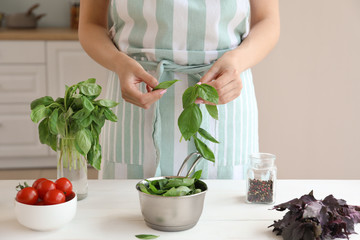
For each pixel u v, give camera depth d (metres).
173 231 0.96
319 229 0.90
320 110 2.32
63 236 0.94
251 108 1.35
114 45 1.32
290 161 2.39
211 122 1.29
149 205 0.95
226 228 0.98
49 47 3.46
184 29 1.26
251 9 1.39
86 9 1.38
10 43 3.42
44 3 4.04
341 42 2.24
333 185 1.25
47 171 3.62
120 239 0.93
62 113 1.07
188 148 1.30
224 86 1.13
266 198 1.11
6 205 1.09
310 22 2.24
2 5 4.01
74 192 1.00
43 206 0.93
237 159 1.33
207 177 1.32
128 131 1.31
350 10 2.20
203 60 1.28
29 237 0.93
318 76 2.29
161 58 1.27
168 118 1.29
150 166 1.31
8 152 3.58
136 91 1.14
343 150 2.35
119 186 1.22
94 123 1.09
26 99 3.52
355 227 0.99
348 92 2.29
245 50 1.23
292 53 2.28
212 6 1.26
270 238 0.95
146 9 1.26
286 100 2.33
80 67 3.51
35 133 3.59
